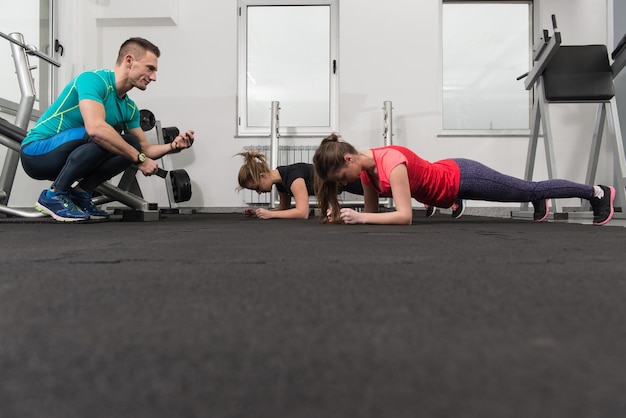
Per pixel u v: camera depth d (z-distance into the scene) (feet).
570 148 13.35
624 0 12.42
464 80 13.66
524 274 2.00
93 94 6.67
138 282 1.80
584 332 1.12
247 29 13.91
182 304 1.42
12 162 7.94
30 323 1.20
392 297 1.52
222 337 1.08
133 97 13.75
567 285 1.74
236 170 13.76
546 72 9.23
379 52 13.44
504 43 13.61
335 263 2.33
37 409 0.76
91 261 2.42
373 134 13.51
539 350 0.99
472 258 2.55
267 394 0.79
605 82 9.18
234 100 13.73
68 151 6.76
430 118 13.44
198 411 0.74
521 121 13.66
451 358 0.94
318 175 6.10
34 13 11.54
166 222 7.17
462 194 6.31
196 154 13.76
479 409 0.73
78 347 1.02
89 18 13.16
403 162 5.70
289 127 13.87
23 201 10.50
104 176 7.38
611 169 12.97
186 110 13.76
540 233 4.70
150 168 6.89
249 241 3.66
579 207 12.57
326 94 13.94
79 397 0.80
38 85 11.71
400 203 5.70
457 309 1.36
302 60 13.91
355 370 0.88
